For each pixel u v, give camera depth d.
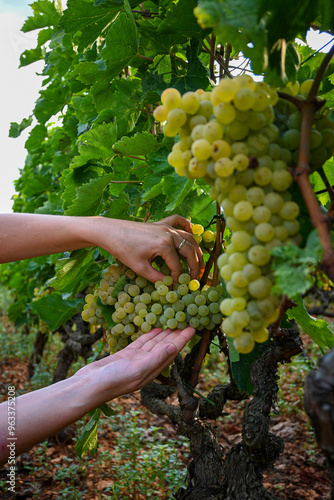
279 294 0.74
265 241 0.74
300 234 0.82
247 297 0.77
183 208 1.67
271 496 1.31
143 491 2.77
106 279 1.47
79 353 3.78
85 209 1.56
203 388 4.91
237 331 0.78
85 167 1.69
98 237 1.34
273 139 0.78
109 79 1.64
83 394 1.16
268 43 0.78
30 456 3.46
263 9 0.73
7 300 11.02
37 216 1.45
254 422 1.26
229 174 0.74
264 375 1.27
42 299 2.67
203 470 1.47
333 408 0.61
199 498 1.39
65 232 1.40
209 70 1.50
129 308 1.33
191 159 0.80
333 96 1.33
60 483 3.10
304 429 3.79
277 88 0.84
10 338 7.47
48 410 1.14
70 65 2.66
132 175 1.98
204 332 1.39
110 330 1.49
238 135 0.75
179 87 1.47
